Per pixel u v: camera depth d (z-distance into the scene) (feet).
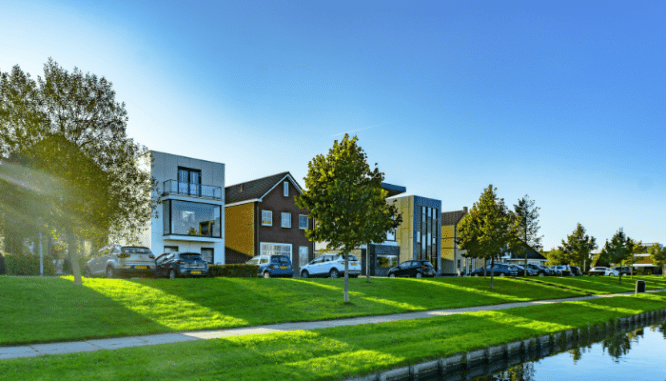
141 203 54.34
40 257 81.30
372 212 58.85
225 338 32.55
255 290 58.34
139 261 68.08
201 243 113.09
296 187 130.21
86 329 35.91
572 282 124.77
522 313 57.26
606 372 37.01
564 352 44.21
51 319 37.78
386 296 67.21
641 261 273.33
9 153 47.06
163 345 29.63
